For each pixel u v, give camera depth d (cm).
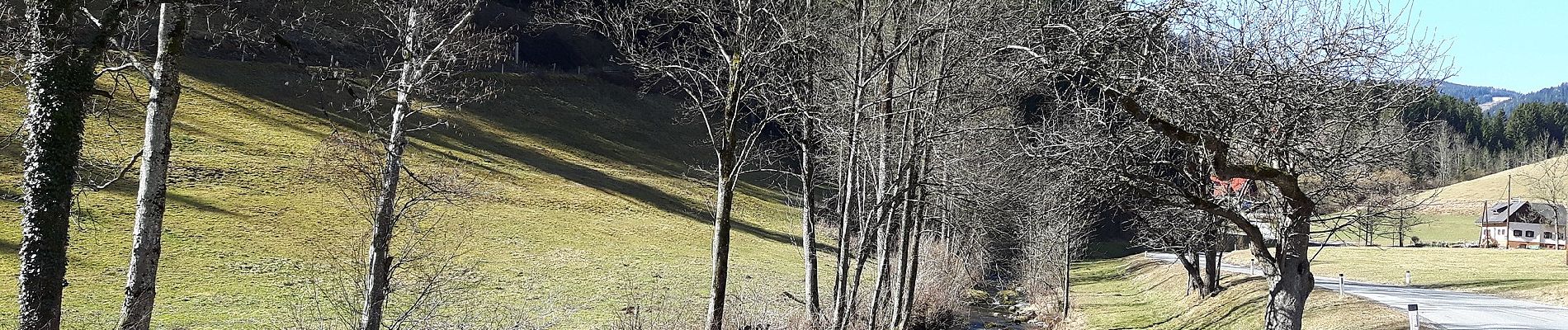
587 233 5503
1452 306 2955
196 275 3369
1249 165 1672
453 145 7556
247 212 4631
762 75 2086
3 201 4103
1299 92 1515
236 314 2830
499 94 9869
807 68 2177
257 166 5656
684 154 10231
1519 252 7162
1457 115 19100
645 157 9525
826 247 5938
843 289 2341
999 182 3052
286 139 6600
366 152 2164
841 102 2406
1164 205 1794
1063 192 2705
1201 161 1681
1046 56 1702
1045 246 4266
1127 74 1587
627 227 6006
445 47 2255
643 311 2917
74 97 1435
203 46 8394
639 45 2064
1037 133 1933
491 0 11112
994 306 4497
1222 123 1567
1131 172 1733
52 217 1414
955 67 2220
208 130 6269
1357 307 2866
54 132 1412
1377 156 1678
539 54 11738
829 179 2975
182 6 1580
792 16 2120
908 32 2138
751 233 6394
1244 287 3691
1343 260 6256
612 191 7331
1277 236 1809
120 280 3212
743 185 8281
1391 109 1680
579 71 11869
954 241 3856
